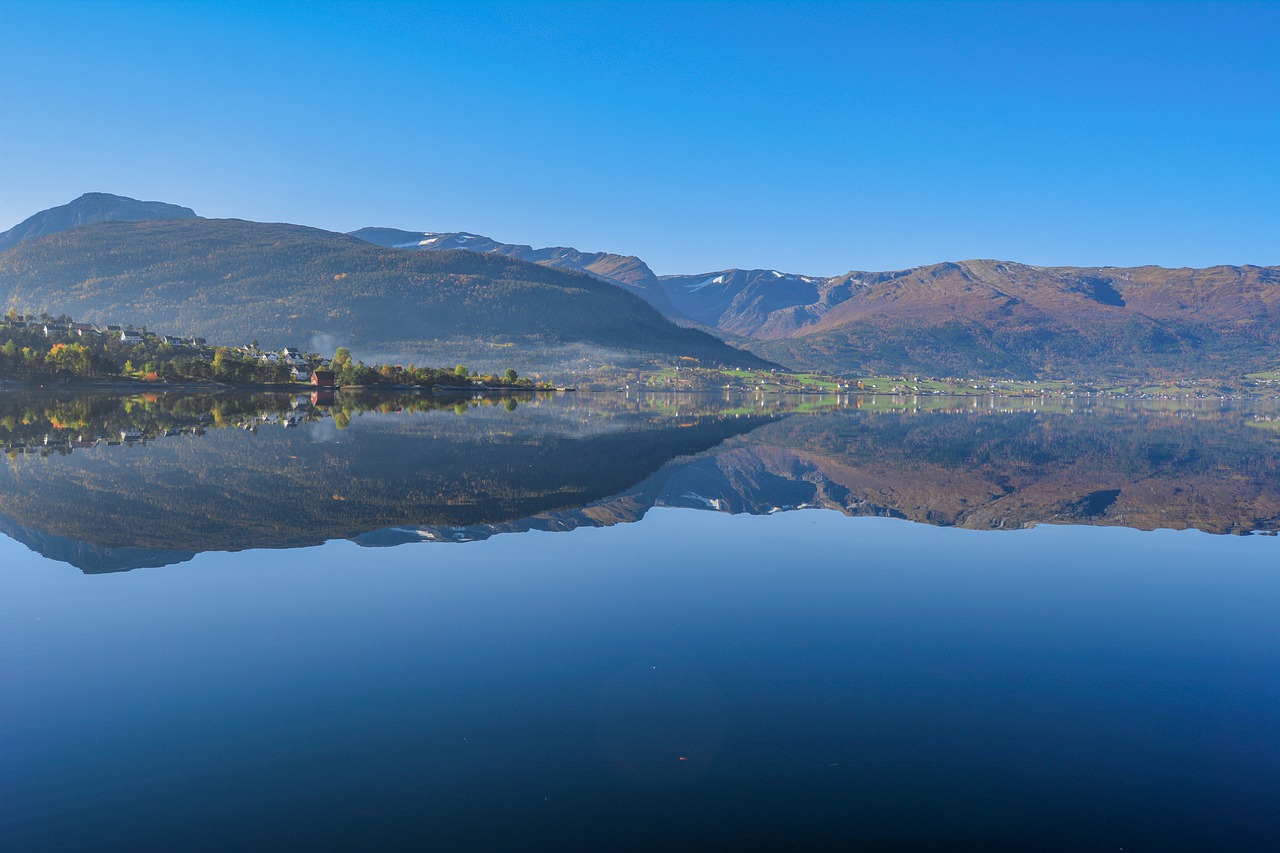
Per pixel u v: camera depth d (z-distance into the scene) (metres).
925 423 109.12
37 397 120.25
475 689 11.27
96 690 10.98
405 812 8.20
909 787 8.91
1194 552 22.30
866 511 29.66
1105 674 12.40
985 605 16.25
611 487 34.12
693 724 10.32
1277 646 13.84
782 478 39.97
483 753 9.46
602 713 10.55
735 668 12.35
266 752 9.34
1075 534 25.20
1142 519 28.53
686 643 13.46
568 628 14.12
